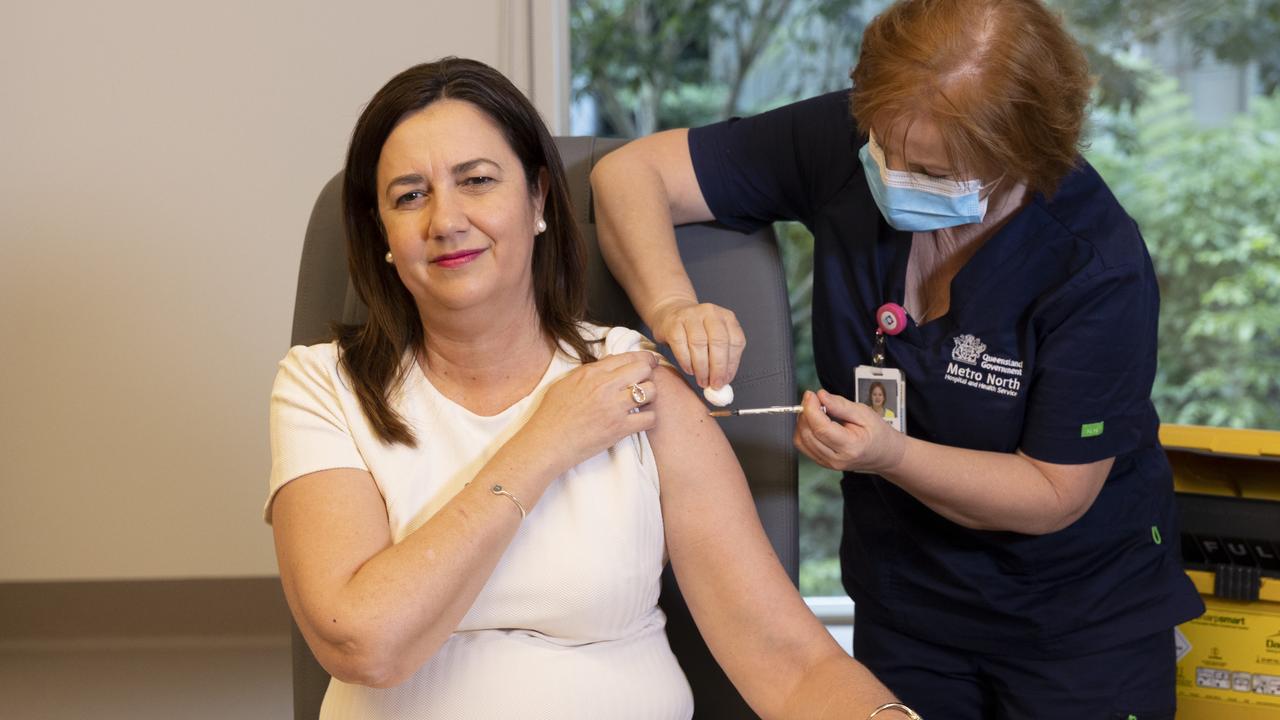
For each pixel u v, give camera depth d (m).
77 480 2.55
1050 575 1.53
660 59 2.95
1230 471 2.09
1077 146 1.30
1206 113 2.78
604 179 1.58
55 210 2.46
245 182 2.46
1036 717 1.56
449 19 2.44
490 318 1.31
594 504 1.30
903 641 1.65
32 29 2.40
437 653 1.27
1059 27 1.27
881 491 1.60
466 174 1.27
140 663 2.68
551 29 2.48
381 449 1.31
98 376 2.52
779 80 2.97
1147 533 1.58
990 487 1.40
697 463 1.36
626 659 1.32
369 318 1.37
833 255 1.56
